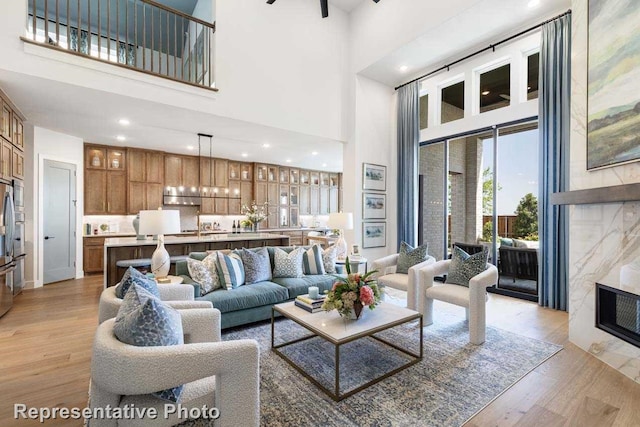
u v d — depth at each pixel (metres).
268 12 5.00
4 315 3.75
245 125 4.96
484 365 2.53
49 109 4.23
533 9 4.02
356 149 5.81
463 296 3.07
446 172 5.53
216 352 1.38
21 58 3.17
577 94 2.90
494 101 5.09
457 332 3.23
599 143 2.60
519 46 4.47
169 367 1.29
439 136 5.52
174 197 7.55
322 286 3.85
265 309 3.40
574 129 2.93
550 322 3.53
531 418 1.89
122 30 6.66
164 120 4.73
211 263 3.47
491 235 4.89
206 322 2.06
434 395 2.12
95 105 4.07
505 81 4.93
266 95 4.95
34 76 3.24
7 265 3.86
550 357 2.68
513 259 4.62
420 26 4.62
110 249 4.57
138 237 4.94
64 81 3.39
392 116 6.30
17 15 3.16
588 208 2.80
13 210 4.04
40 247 5.24
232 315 3.19
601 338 2.62
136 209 7.03
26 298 4.50
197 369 1.34
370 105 6.01
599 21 2.60
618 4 2.40
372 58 5.45
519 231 4.57
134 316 1.39
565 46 3.80
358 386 2.21
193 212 8.09
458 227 5.39
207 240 5.19
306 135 5.55
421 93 6.01
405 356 2.68
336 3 5.73
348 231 5.92
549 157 3.95
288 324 3.45
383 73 5.83
